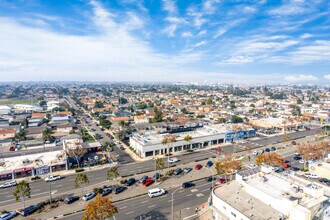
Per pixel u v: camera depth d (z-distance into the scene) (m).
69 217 58.56
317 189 48.34
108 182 79.69
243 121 187.00
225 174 84.75
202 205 63.09
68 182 80.31
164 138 117.31
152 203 64.88
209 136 126.69
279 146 124.81
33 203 65.94
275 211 46.31
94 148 115.19
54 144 124.12
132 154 111.88
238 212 46.47
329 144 111.62
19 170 84.25
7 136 142.12
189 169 89.00
